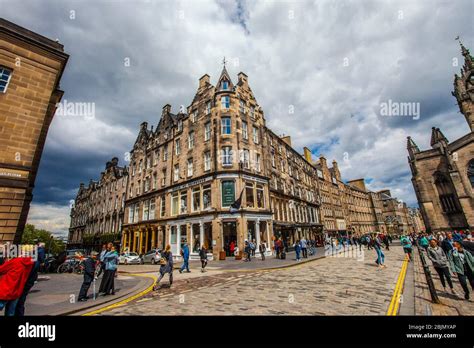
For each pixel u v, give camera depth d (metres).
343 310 5.63
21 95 10.48
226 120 24.42
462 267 6.89
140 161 36.44
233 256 21.47
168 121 32.28
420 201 35.28
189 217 23.73
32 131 10.52
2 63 10.16
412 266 12.96
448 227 32.41
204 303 6.66
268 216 23.94
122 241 34.09
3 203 9.27
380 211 72.06
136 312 6.02
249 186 23.47
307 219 36.78
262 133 28.20
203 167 24.28
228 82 26.02
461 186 30.72
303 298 6.81
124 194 39.28
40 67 11.23
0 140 9.66
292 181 35.00
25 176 10.02
